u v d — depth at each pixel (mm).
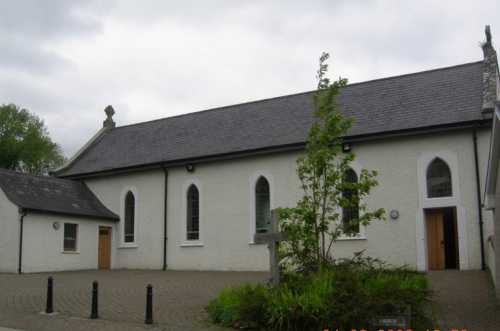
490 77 21938
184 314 13141
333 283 11625
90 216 27453
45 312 13250
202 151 26516
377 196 21625
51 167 58844
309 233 12883
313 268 12820
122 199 28844
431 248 20875
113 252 28641
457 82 22938
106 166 29719
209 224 25625
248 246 24391
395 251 21031
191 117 30453
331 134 13641
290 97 27641
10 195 24922
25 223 24656
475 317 11914
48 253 25516
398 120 22125
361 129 22438
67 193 28406
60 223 26203
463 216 20094
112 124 34500
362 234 21641
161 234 27141
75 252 26781
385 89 24688
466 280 17219
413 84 24156
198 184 26250
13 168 53469
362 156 22203
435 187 20969
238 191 25000
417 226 20828
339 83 13938
